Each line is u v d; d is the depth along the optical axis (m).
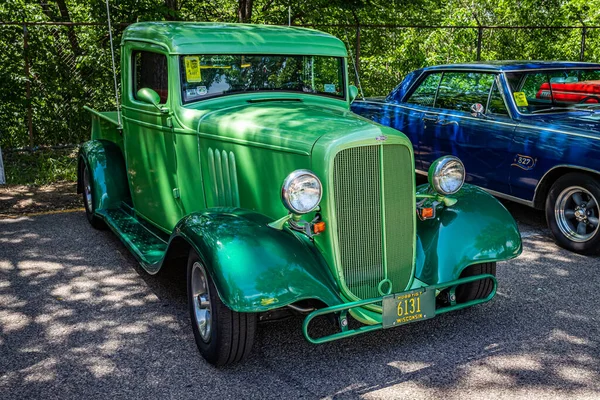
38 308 4.53
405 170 3.76
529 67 6.67
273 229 3.53
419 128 7.48
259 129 3.93
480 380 3.48
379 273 3.73
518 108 6.38
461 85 7.06
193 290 3.77
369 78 13.79
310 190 3.35
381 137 3.59
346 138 3.50
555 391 3.36
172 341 4.01
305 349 3.88
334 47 5.10
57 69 9.91
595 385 3.43
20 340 4.02
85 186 6.61
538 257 5.69
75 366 3.67
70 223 6.79
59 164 9.30
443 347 3.89
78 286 4.97
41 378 3.53
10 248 5.92
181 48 4.54
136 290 4.89
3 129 9.70
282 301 3.23
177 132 4.65
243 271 3.25
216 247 3.36
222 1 14.29
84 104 10.12
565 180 5.79
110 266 5.44
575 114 6.54
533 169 6.10
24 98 9.61
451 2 18.88
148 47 4.95
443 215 4.07
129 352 3.86
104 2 10.54
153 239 5.06
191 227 3.61
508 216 4.14
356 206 3.58
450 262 3.88
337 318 3.49
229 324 3.42
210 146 4.34
